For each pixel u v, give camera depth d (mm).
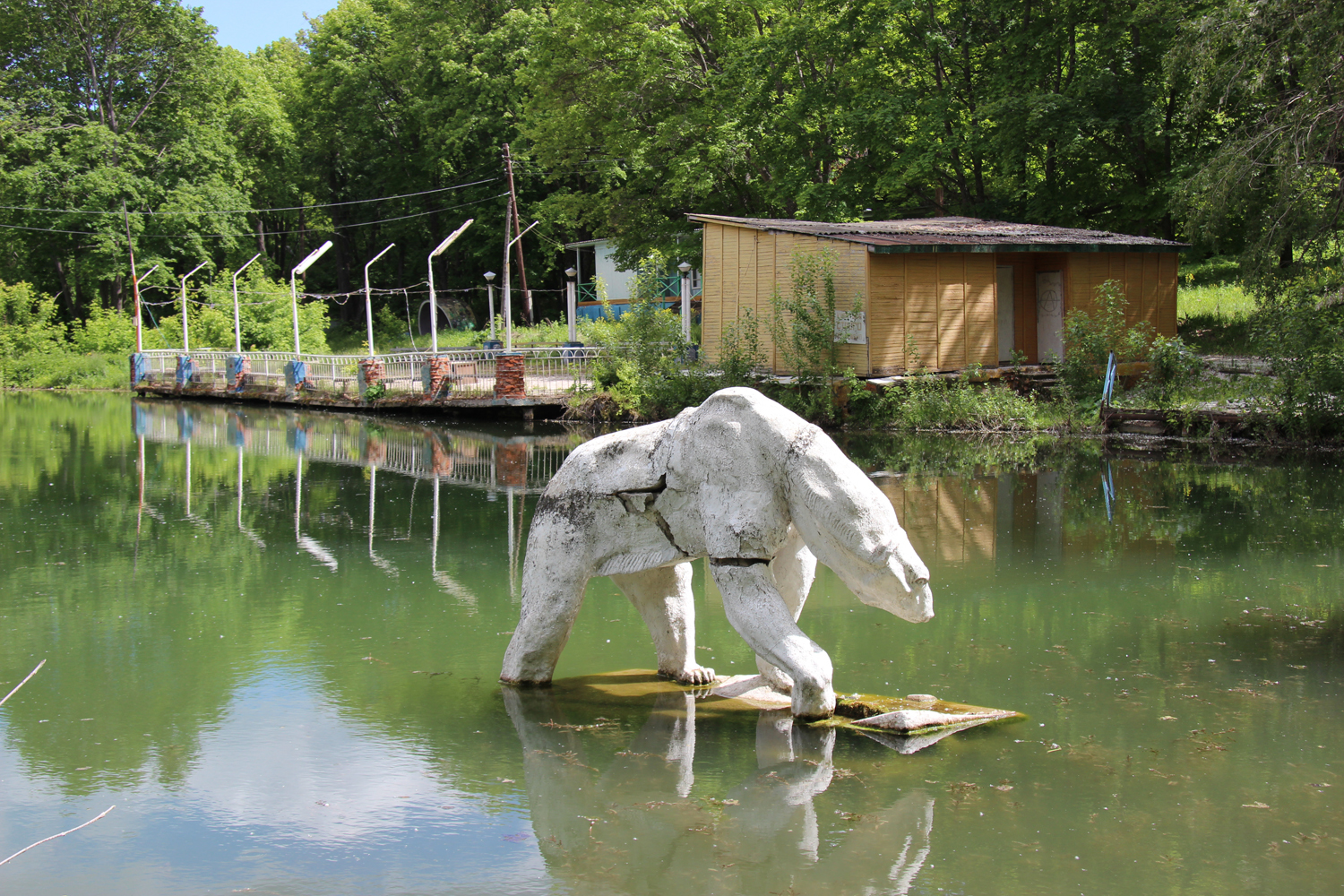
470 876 4762
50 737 6527
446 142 52219
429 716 6730
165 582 10711
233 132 57469
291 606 9680
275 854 4988
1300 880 4559
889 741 6129
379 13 58406
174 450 22828
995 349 24156
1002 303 25500
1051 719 6449
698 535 6461
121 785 5812
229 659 8086
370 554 11977
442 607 9586
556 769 5867
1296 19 18688
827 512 5977
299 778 5848
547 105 38719
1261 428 19094
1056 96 27797
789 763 5840
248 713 6871
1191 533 11867
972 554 11117
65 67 50781
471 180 56188
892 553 6000
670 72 35719
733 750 6051
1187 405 20094
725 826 5148
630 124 37000
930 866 4711
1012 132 28984
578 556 6895
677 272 36719
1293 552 10883
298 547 12398
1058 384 23250
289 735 6473
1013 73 29812
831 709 6473
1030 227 27672
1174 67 20938
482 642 8430
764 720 6500
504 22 51656
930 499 14406
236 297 38750
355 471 19078
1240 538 11555
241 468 19750
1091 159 30688
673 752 6047
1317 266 19453
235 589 10375
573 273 35438
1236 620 8547
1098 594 9438
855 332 22844
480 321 59875
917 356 23125
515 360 27172
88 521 14367
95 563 11680
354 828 5242
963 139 30922
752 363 24453
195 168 52750
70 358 46500
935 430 21812
